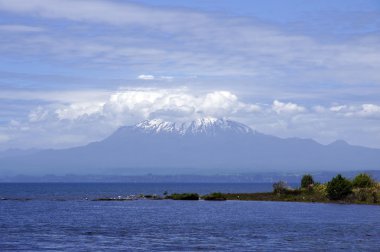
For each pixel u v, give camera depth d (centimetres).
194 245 10388
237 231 12694
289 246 10375
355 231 12794
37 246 10100
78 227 13312
